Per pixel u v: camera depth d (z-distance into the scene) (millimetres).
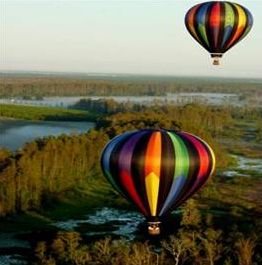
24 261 53188
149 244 56906
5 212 68000
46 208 72188
